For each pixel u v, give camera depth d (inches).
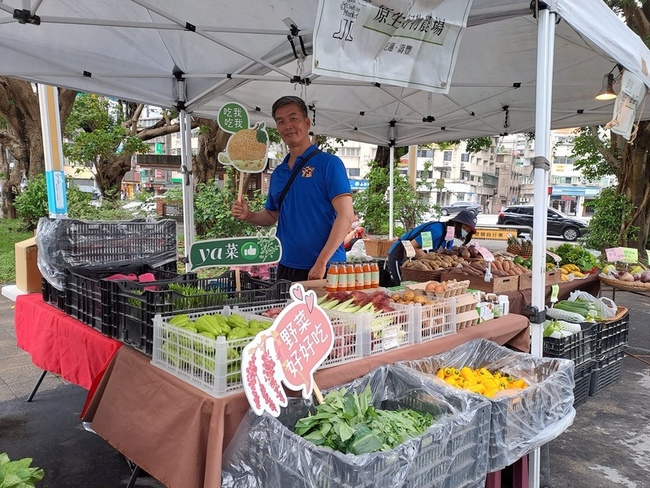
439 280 164.4
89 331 94.3
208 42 141.9
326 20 66.5
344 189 112.9
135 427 72.2
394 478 58.3
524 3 95.7
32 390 148.9
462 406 75.6
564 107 229.9
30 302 120.6
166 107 177.5
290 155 125.8
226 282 109.5
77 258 116.6
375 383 82.7
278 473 60.6
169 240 139.2
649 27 395.5
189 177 184.2
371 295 96.7
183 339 69.6
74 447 120.6
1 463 64.9
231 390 64.6
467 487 72.3
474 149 531.5
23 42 127.6
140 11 123.0
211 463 59.4
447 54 81.4
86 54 140.9
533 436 83.7
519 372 100.9
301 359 66.2
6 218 689.6
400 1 71.7
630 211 451.8
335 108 240.7
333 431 64.2
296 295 67.2
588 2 105.1
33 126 451.2
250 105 223.3
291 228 122.3
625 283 188.5
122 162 520.4
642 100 148.8
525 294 157.2
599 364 156.3
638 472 118.2
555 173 1996.8
